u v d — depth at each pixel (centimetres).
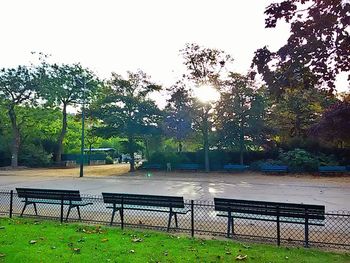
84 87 3978
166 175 3041
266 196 1605
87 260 564
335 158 3180
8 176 2934
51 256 582
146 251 620
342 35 460
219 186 2109
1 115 4181
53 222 898
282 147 3459
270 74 514
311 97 2658
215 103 3297
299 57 487
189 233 796
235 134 3331
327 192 1775
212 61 3372
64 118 4541
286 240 735
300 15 485
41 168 4150
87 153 5653
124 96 3438
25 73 3956
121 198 879
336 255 616
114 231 793
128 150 3591
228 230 772
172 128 3350
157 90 3506
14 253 595
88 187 2036
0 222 873
